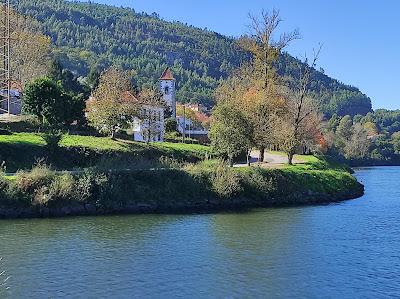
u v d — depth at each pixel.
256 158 82.88
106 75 105.69
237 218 41.78
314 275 24.39
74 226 36.75
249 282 23.08
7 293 21.11
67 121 73.31
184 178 49.03
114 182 45.28
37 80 70.94
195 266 25.61
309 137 94.56
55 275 23.72
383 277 24.25
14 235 32.97
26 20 104.25
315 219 41.47
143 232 34.59
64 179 43.34
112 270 24.69
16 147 53.38
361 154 183.00
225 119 59.25
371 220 41.09
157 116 91.00
